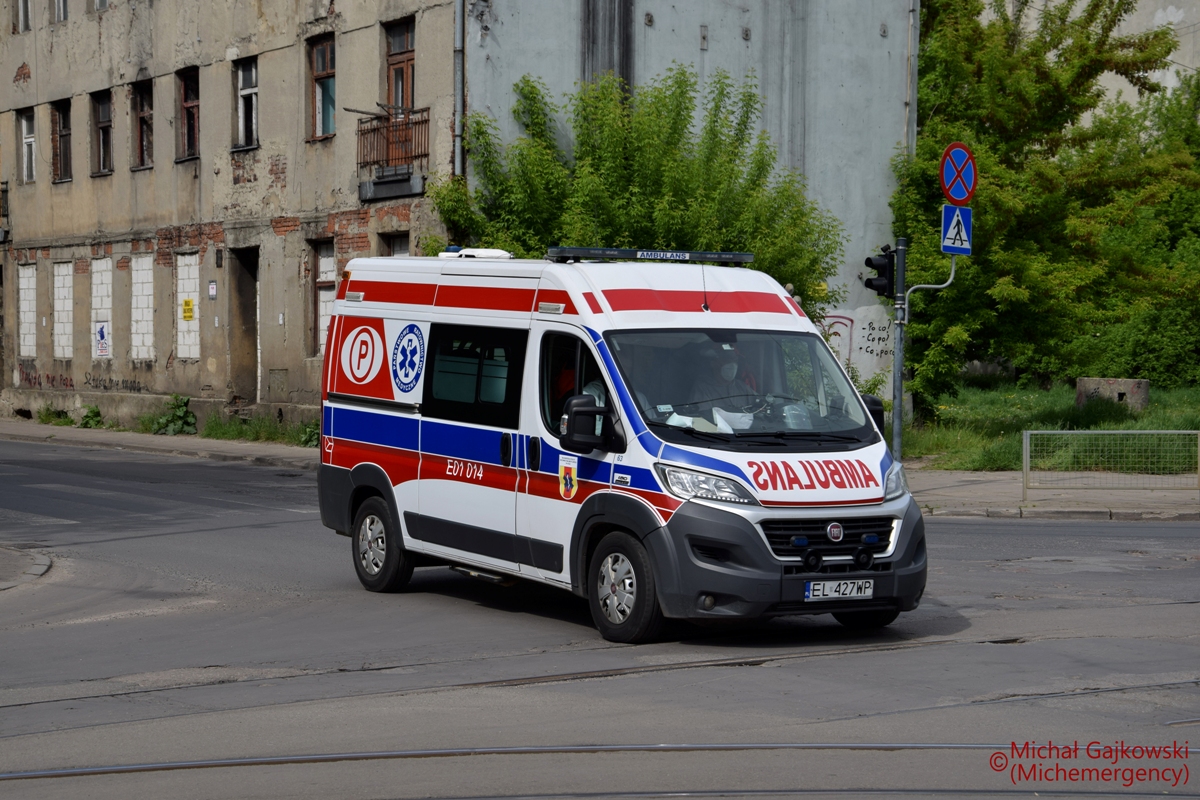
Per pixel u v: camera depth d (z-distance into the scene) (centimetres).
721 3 3247
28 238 4634
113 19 4188
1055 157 3416
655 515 1048
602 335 1126
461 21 2884
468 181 2886
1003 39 3288
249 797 682
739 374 1127
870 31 3531
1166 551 1661
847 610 1057
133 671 1020
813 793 675
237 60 3688
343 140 3306
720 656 1038
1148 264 3269
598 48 3036
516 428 1192
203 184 3819
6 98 4706
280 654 1076
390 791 688
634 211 2606
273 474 2755
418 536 1313
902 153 3562
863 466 1080
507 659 1038
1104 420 3162
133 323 4150
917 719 823
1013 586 1391
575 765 731
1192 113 5094
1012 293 2955
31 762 756
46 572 1552
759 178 2822
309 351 3469
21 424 4428
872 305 3528
